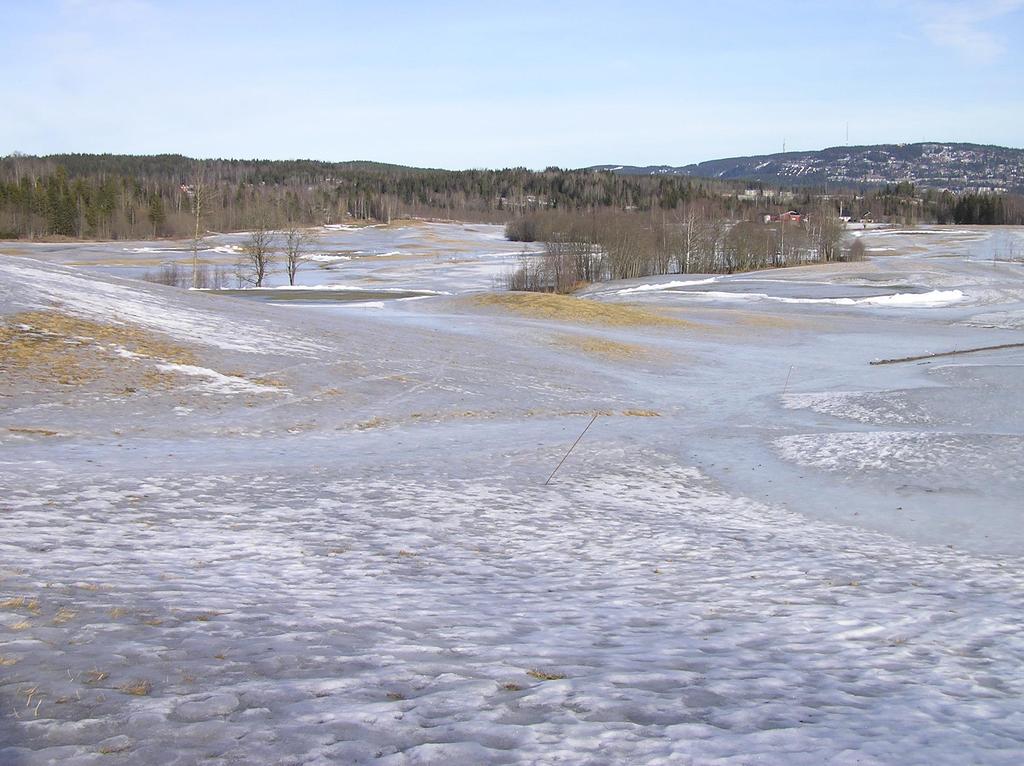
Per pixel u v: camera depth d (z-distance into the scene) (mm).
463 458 16172
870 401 24984
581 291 72188
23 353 20094
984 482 15406
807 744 4633
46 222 137000
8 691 4621
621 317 45938
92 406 17922
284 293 70312
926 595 8883
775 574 9641
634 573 9398
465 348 30516
